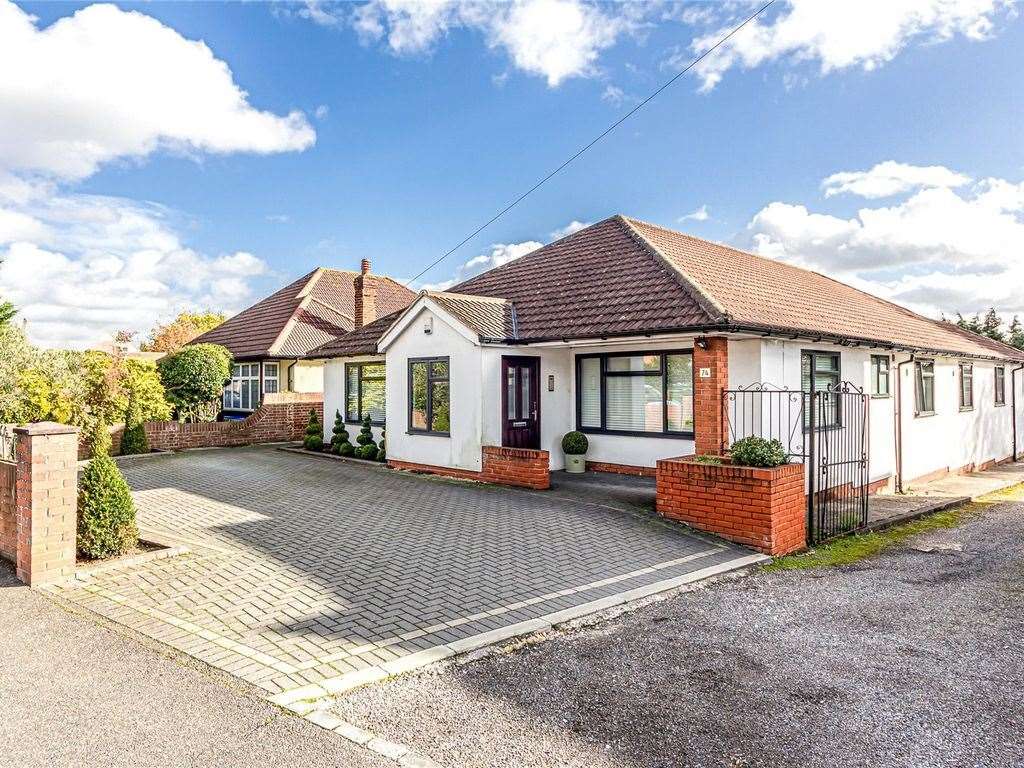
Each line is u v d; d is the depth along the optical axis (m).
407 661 4.98
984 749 3.84
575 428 14.77
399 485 12.82
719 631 5.76
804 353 12.20
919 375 16.62
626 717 4.18
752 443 8.98
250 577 7.01
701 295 11.27
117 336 39.38
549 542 8.54
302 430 21.81
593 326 12.14
